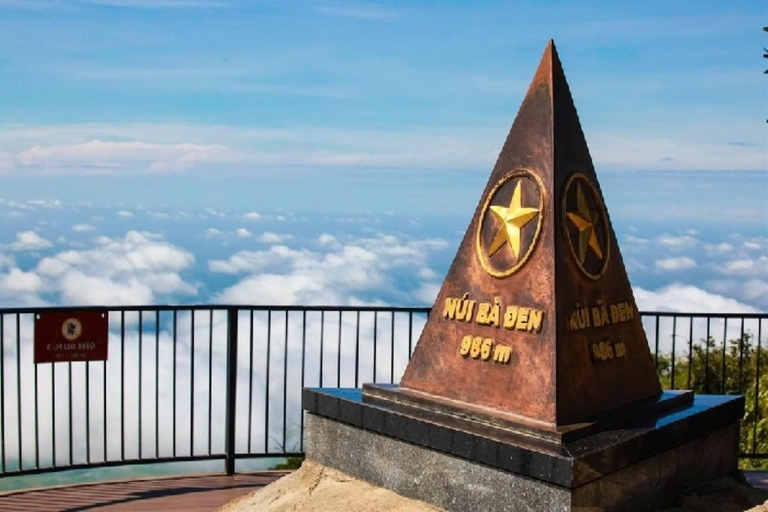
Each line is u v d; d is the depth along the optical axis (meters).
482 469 4.14
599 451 3.90
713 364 9.66
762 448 8.91
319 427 5.13
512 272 4.52
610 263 4.73
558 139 4.56
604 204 4.80
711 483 4.67
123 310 6.19
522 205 4.57
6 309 5.89
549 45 4.73
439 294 4.91
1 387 5.91
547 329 4.29
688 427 4.49
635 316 4.85
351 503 4.59
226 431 6.50
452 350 4.72
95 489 6.11
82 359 6.16
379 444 4.71
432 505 4.38
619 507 4.05
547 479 3.85
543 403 4.20
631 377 4.68
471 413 4.39
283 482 5.12
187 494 5.98
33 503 5.75
